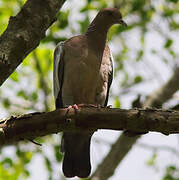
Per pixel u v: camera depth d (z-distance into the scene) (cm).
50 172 1250
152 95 1299
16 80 1230
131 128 626
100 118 625
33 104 1349
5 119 624
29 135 625
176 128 615
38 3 661
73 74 948
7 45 623
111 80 1045
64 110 626
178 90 1307
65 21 1332
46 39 1303
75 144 1007
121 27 1334
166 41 1397
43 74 1359
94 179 1202
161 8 1430
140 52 1434
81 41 970
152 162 1284
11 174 1252
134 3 1321
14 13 1327
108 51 1011
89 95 966
